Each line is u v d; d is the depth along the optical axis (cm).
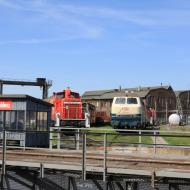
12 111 2702
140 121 3769
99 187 1802
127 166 1706
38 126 2783
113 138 3188
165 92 7694
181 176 1559
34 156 2041
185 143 3019
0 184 1967
